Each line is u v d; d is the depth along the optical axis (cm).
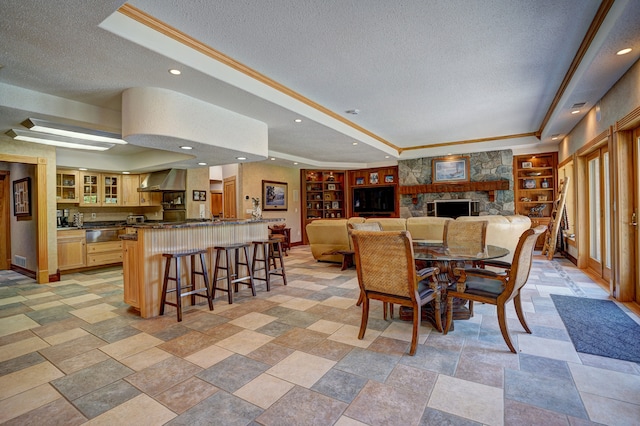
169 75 287
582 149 483
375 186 950
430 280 277
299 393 187
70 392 192
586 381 194
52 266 498
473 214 785
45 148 491
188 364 224
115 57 252
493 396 180
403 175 858
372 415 166
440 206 823
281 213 892
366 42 278
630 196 344
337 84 374
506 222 501
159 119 315
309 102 426
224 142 381
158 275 340
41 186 488
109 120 379
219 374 210
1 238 605
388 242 233
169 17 236
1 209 608
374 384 195
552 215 677
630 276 346
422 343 254
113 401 182
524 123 576
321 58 307
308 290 426
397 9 231
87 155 605
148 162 599
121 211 713
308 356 234
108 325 305
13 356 240
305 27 253
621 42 253
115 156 641
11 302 385
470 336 266
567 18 248
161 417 167
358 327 291
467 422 159
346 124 538
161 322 311
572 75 348
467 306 339
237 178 793
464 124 575
